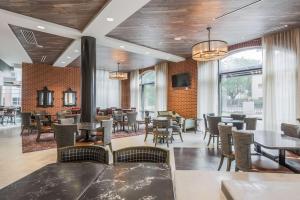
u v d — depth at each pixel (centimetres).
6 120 1284
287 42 578
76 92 1153
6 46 708
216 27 545
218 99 807
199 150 566
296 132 349
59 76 1109
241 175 120
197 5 418
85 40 578
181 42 681
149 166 150
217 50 479
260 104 681
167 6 422
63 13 456
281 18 488
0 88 1458
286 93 579
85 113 576
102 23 488
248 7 427
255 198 75
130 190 108
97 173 135
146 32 581
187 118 877
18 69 1277
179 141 682
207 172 126
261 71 669
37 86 1052
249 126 561
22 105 1016
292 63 568
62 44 700
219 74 811
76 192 106
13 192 107
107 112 1089
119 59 941
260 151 342
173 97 1002
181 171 128
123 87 1337
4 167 406
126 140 691
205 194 95
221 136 363
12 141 664
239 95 751
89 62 579
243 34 608
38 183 119
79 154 204
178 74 964
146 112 973
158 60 970
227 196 85
